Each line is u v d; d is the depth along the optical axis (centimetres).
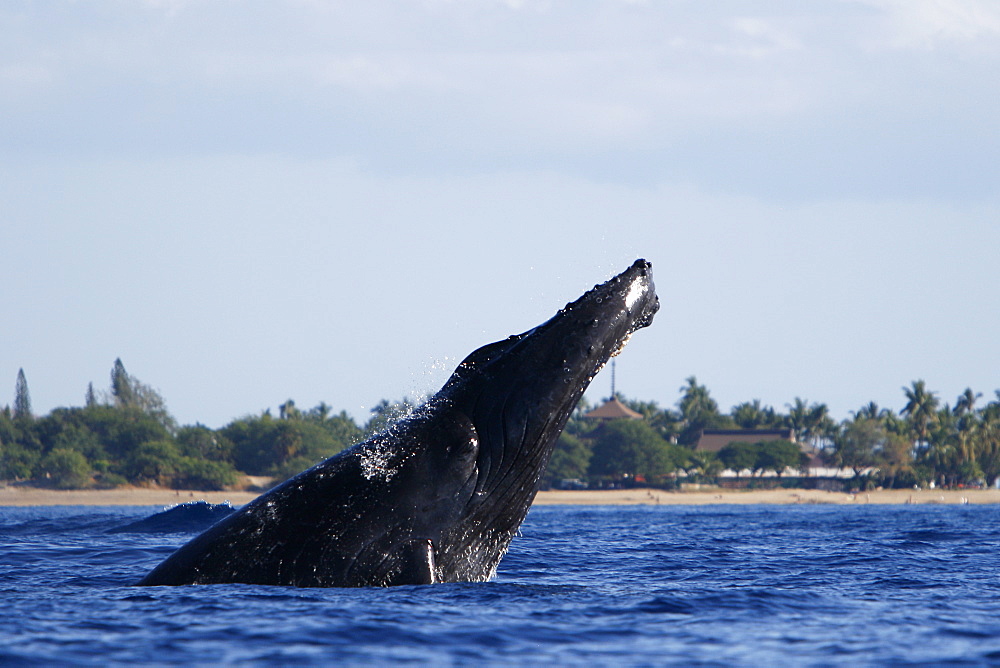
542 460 4241
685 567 7025
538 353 4203
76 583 5238
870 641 3778
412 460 4181
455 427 4188
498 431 4169
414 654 3447
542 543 10362
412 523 4172
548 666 3350
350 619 3797
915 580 6122
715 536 13612
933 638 3841
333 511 4212
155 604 4050
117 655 3362
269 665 3284
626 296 4306
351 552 4184
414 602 4053
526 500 4288
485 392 4219
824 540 12481
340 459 4325
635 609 4328
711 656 3519
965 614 4412
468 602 4141
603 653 3531
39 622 3822
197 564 4353
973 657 3528
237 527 4369
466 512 4206
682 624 4041
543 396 4159
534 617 4012
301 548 4225
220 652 3419
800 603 4656
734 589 5141
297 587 4200
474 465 4175
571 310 4253
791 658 3503
